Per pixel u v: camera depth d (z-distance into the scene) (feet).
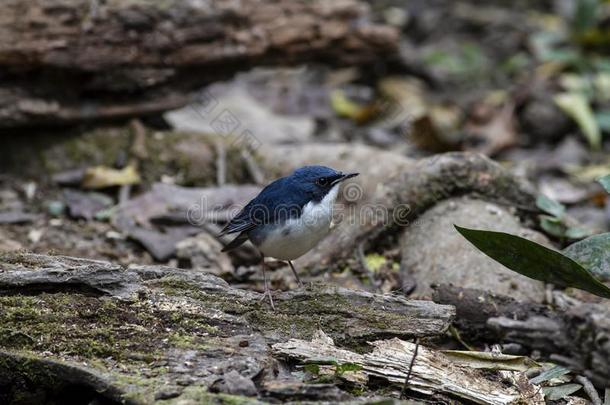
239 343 23.99
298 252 29.76
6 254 27.30
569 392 25.32
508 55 63.10
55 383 22.65
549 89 55.06
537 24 66.49
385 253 34.14
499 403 23.94
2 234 35.99
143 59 42.04
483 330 28.66
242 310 25.79
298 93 55.88
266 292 26.86
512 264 24.36
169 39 42.19
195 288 26.55
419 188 34.42
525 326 27.14
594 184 45.01
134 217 37.81
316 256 33.91
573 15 64.08
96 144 42.29
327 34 46.24
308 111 54.03
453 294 29.12
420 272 32.32
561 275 24.06
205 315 25.18
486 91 58.08
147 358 23.04
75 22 40.42
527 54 62.80
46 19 39.86
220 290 26.68
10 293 25.12
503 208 34.83
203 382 21.97
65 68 40.50
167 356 23.15
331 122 53.11
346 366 23.48
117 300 25.35
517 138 51.80
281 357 23.94
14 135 41.81
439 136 47.19
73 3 40.29
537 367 25.81
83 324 24.31
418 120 46.91
